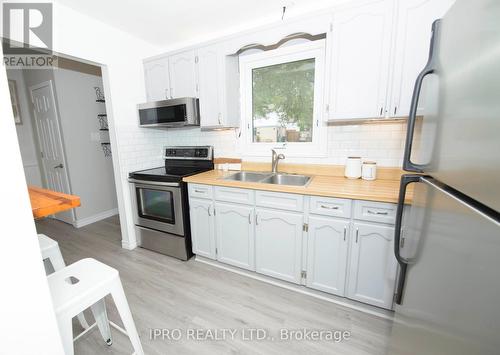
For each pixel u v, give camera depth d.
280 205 1.77
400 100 1.49
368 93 1.57
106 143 3.55
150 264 2.27
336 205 1.56
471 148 0.45
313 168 2.12
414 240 0.78
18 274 0.70
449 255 0.52
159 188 2.27
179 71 2.36
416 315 0.70
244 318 1.59
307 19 1.69
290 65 2.15
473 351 0.42
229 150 2.56
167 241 2.38
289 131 2.25
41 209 0.93
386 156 1.85
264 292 1.84
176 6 1.89
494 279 0.37
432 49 0.72
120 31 2.32
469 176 0.46
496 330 0.37
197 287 1.92
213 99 2.23
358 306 1.65
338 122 1.88
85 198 3.31
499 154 0.36
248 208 1.91
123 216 2.54
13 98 3.29
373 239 1.49
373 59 1.53
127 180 2.49
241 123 2.44
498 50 0.37
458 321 0.47
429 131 0.71
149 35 2.42
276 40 1.84
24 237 0.71
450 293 0.50
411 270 0.79
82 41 2.02
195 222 2.23
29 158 3.49
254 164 2.40
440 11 1.33
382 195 1.43
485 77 0.41
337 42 1.61
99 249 2.59
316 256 1.70
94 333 1.50
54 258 1.29
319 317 1.59
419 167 0.79
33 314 0.74
